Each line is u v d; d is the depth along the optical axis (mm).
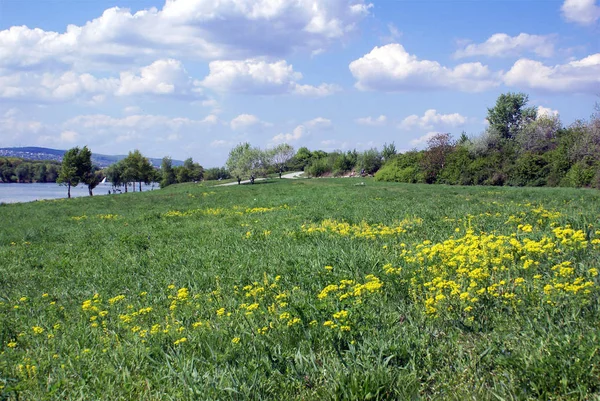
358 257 8422
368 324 5219
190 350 5219
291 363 4582
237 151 68562
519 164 42812
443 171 50875
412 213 15945
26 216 28578
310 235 12156
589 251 7469
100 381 4562
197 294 7488
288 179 70875
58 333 6387
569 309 5059
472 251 7000
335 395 3928
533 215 12695
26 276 10727
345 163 80812
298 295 6789
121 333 6223
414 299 6098
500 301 5594
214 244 12469
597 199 20094
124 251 12914
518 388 3807
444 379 4180
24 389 4582
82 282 9719
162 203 34344
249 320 5902
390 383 4043
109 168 87188
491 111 76938
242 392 4094
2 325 6703
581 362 3812
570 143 41094
